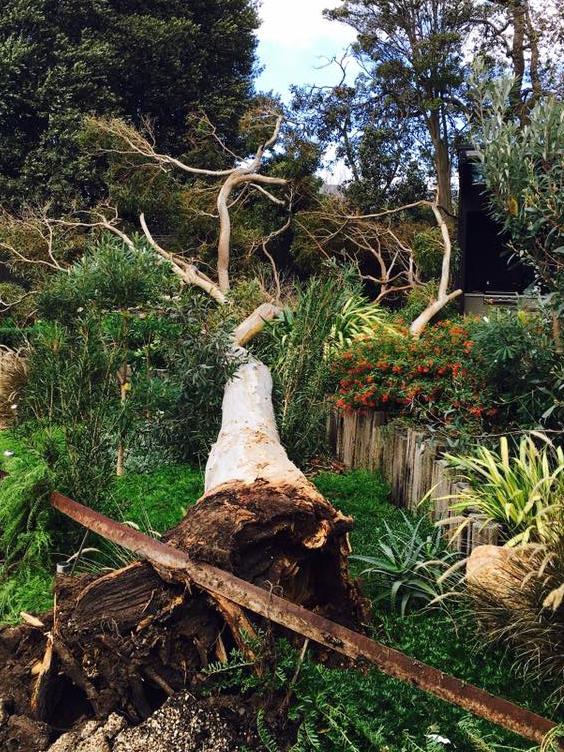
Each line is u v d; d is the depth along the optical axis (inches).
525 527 207.3
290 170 828.6
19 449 305.4
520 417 277.7
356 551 236.1
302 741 142.0
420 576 209.8
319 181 855.1
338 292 353.4
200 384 307.0
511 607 177.6
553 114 236.8
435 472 263.6
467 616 193.0
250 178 597.9
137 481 295.7
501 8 982.4
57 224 713.0
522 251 250.5
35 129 1009.5
